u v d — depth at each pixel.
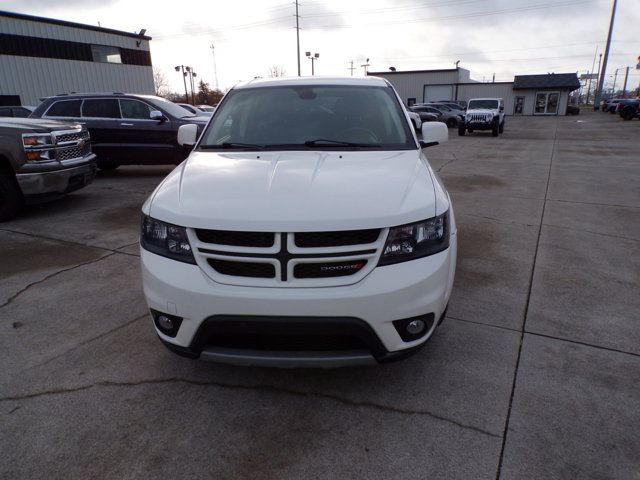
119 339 3.00
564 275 4.00
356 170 2.53
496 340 2.93
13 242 5.08
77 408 2.34
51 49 23.66
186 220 2.14
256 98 3.57
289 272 2.03
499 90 49.38
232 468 1.96
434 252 2.20
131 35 27.84
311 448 2.07
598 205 6.61
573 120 35.34
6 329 3.15
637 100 31.61
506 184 8.33
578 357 2.74
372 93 3.57
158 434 2.16
